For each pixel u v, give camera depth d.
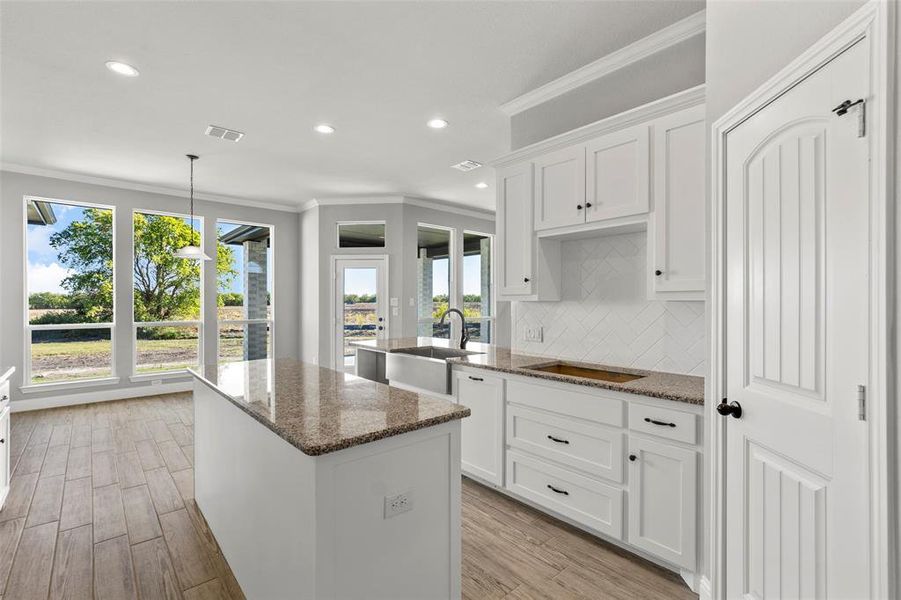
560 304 2.98
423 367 3.13
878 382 0.97
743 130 1.52
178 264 5.67
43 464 3.22
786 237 1.30
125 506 2.60
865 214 1.02
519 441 2.52
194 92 3.01
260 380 2.07
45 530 2.33
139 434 3.91
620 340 2.66
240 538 1.83
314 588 1.19
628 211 2.27
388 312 6.14
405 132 3.77
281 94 3.05
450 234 6.88
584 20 2.25
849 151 1.06
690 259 2.05
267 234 6.58
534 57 2.60
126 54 2.54
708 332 1.76
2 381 2.52
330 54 2.56
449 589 1.49
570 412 2.26
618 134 2.32
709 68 1.76
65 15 2.19
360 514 1.28
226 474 2.02
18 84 2.87
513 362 2.80
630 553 2.12
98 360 5.08
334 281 6.26
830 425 1.13
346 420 1.39
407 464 1.38
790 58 1.32
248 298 6.34
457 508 1.51
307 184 5.45
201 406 2.47
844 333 1.08
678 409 1.86
